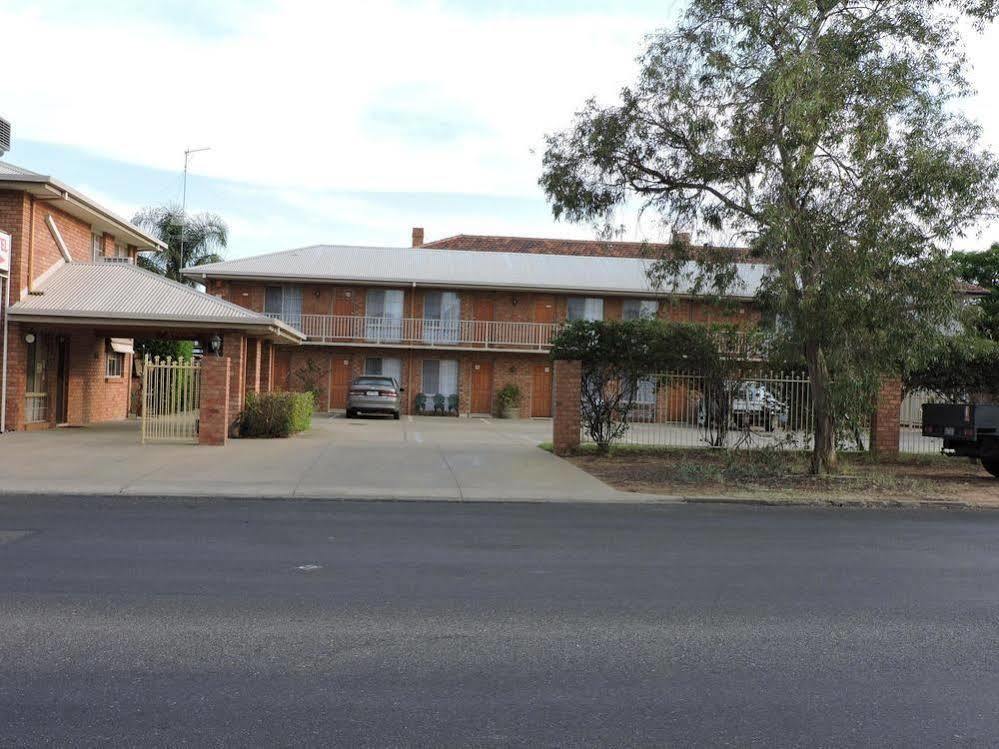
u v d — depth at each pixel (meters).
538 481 13.34
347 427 23.94
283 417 19.28
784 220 12.73
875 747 3.70
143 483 11.88
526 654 4.86
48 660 4.59
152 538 8.15
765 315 14.57
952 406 15.05
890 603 6.21
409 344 33.56
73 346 21.69
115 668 4.48
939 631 5.49
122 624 5.27
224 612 5.58
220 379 16.97
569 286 33.22
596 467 15.46
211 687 4.23
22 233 18.28
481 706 4.07
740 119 13.20
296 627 5.28
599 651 4.94
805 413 17.45
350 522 9.48
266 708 3.98
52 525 8.75
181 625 5.27
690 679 4.51
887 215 12.62
